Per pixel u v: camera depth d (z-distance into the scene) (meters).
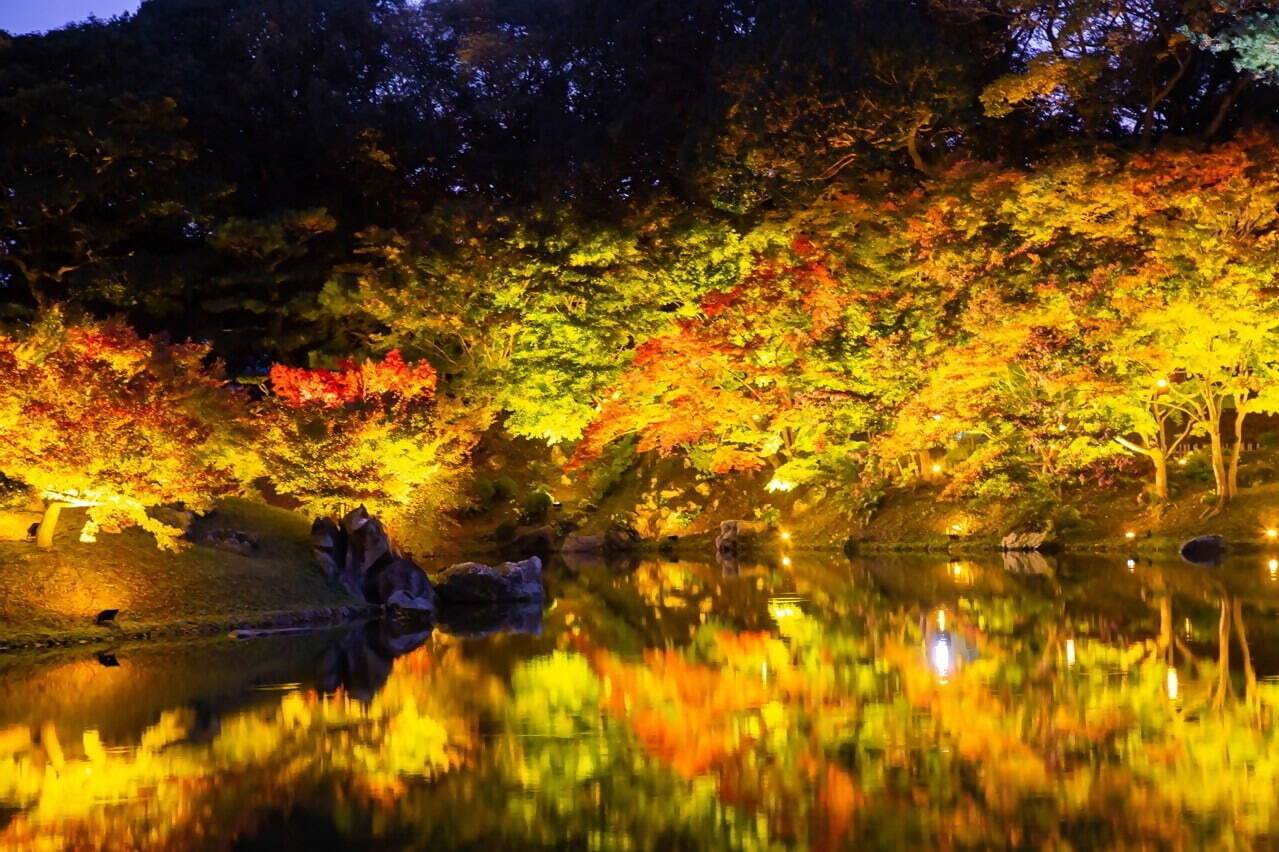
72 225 47.50
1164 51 48.94
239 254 50.06
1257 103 50.19
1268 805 10.88
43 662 20.92
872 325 40.81
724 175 50.75
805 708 15.68
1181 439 40.09
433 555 39.25
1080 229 38.84
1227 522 36.72
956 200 39.94
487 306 48.16
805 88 47.84
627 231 48.56
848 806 11.37
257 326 51.78
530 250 48.53
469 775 12.95
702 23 57.47
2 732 15.43
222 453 29.22
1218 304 34.81
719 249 47.59
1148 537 37.50
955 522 41.62
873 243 41.41
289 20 59.34
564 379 47.47
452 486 40.56
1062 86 48.53
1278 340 35.75
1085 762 12.46
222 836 11.12
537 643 22.92
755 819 11.09
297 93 59.22
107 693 18.02
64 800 12.34
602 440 47.53
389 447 31.11
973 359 37.78
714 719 15.33
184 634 23.84
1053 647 19.53
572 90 62.28
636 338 48.31
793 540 45.25
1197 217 36.22
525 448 54.75
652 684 18.00
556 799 11.98
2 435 23.25
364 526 29.33
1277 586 26.36
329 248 54.66
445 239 49.25
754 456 46.34
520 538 48.12
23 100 46.75
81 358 24.16
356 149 57.09
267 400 31.27
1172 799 11.16
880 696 16.25
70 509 26.81
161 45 60.06
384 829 11.18
